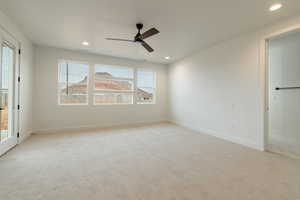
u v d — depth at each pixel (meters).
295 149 2.95
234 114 3.49
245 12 2.44
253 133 3.12
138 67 5.59
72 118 4.54
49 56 4.20
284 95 3.53
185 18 2.64
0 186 1.73
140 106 5.68
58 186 1.76
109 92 5.18
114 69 5.26
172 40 3.64
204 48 4.24
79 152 2.81
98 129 4.68
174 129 4.76
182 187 1.77
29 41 3.69
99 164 2.34
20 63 3.21
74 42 3.81
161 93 6.09
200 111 4.50
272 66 3.75
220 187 1.77
